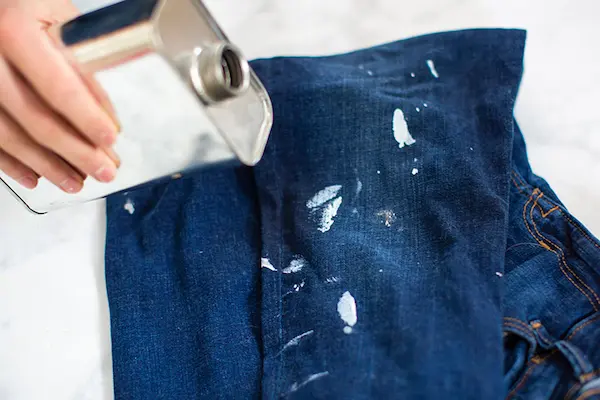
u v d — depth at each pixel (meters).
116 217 0.51
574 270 0.43
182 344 0.45
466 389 0.36
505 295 0.42
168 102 0.32
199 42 0.32
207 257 0.48
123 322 0.46
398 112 0.49
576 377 0.37
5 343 0.48
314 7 0.63
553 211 0.45
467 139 0.48
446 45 0.53
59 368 0.47
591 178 0.53
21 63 0.33
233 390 0.43
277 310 0.44
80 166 0.37
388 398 0.38
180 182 0.51
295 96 0.50
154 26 0.30
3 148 0.39
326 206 0.47
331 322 0.42
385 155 0.48
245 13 0.63
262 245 0.47
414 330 0.39
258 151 0.37
